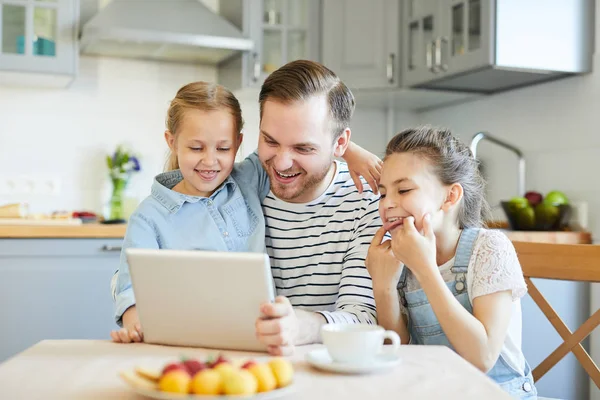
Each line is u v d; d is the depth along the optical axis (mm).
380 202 1451
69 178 3537
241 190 1634
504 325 1359
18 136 3467
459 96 3633
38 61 3164
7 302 2883
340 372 994
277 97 1430
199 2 3506
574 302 2795
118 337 1233
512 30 2895
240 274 1098
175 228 1520
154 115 3691
